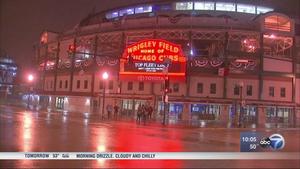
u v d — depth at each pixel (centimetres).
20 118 4122
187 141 2523
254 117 5997
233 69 5975
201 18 6206
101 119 4966
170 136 2889
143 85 6188
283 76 6138
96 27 7012
